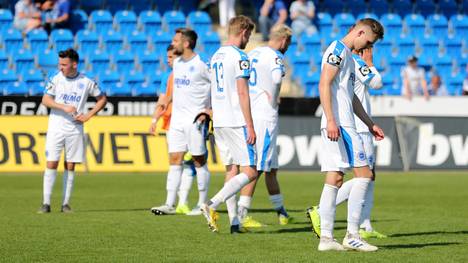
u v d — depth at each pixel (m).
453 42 75.00
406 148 57.66
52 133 33.28
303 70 68.25
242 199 29.03
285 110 57.91
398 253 22.58
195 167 33.88
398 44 73.19
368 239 26.03
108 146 54.41
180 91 33.00
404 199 40.41
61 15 67.94
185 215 32.59
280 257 21.62
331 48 22.45
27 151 53.41
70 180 33.62
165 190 43.75
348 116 22.80
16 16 67.50
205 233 26.75
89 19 69.62
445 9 78.50
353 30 22.95
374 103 61.16
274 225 29.75
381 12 77.19
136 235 26.08
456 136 58.00
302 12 71.75
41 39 66.19
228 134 25.77
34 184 46.34
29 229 27.42
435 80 67.56
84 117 33.59
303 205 37.47
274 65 28.66
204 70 32.78
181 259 21.22
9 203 36.75
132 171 54.38
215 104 26.03
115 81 64.12
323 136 23.02
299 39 70.88
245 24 25.92
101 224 29.05
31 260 20.98
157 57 66.50
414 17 75.81
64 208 33.56
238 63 25.28
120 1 72.69
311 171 56.41
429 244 24.70
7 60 64.25
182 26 70.94
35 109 54.75
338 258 21.52
